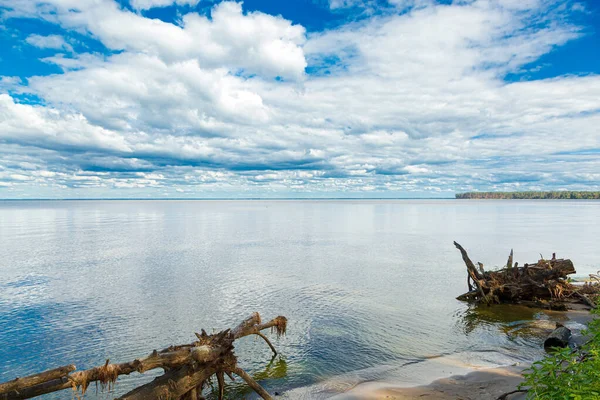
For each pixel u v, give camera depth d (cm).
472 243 5966
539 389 806
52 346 1781
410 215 16738
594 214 16350
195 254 4800
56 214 17575
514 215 15925
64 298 2650
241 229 8919
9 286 3016
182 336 1916
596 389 657
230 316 2241
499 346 1731
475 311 2322
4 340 1855
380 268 3828
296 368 1529
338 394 1288
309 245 5809
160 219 13412
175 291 2850
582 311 2308
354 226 10000
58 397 1313
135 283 3127
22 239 6519
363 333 1930
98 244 5838
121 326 2064
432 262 4200
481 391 1257
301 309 2373
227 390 1360
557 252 4859
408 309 2366
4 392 899
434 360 1577
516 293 2462
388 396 1252
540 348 1689
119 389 1377
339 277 3378
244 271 3662
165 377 1102
